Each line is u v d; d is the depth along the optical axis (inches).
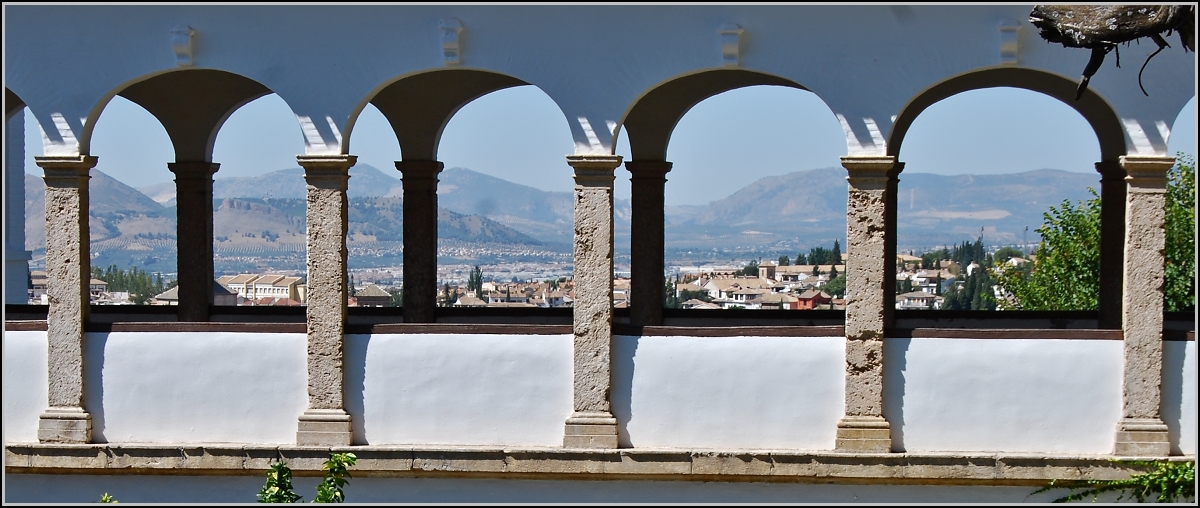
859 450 475.5
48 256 493.0
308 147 481.4
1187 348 470.3
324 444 490.0
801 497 481.4
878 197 465.1
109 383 499.2
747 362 483.5
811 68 467.2
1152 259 464.4
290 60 481.1
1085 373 474.3
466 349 490.9
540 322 619.2
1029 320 621.3
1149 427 468.8
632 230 601.9
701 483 484.4
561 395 487.8
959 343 477.7
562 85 474.3
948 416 478.0
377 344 492.1
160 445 493.7
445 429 491.5
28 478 500.4
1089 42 374.0
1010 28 456.1
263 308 631.2
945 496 476.7
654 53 470.9
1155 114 457.7
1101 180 578.2
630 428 487.5
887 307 567.2
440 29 474.9
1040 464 471.8
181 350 498.0
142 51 483.8
